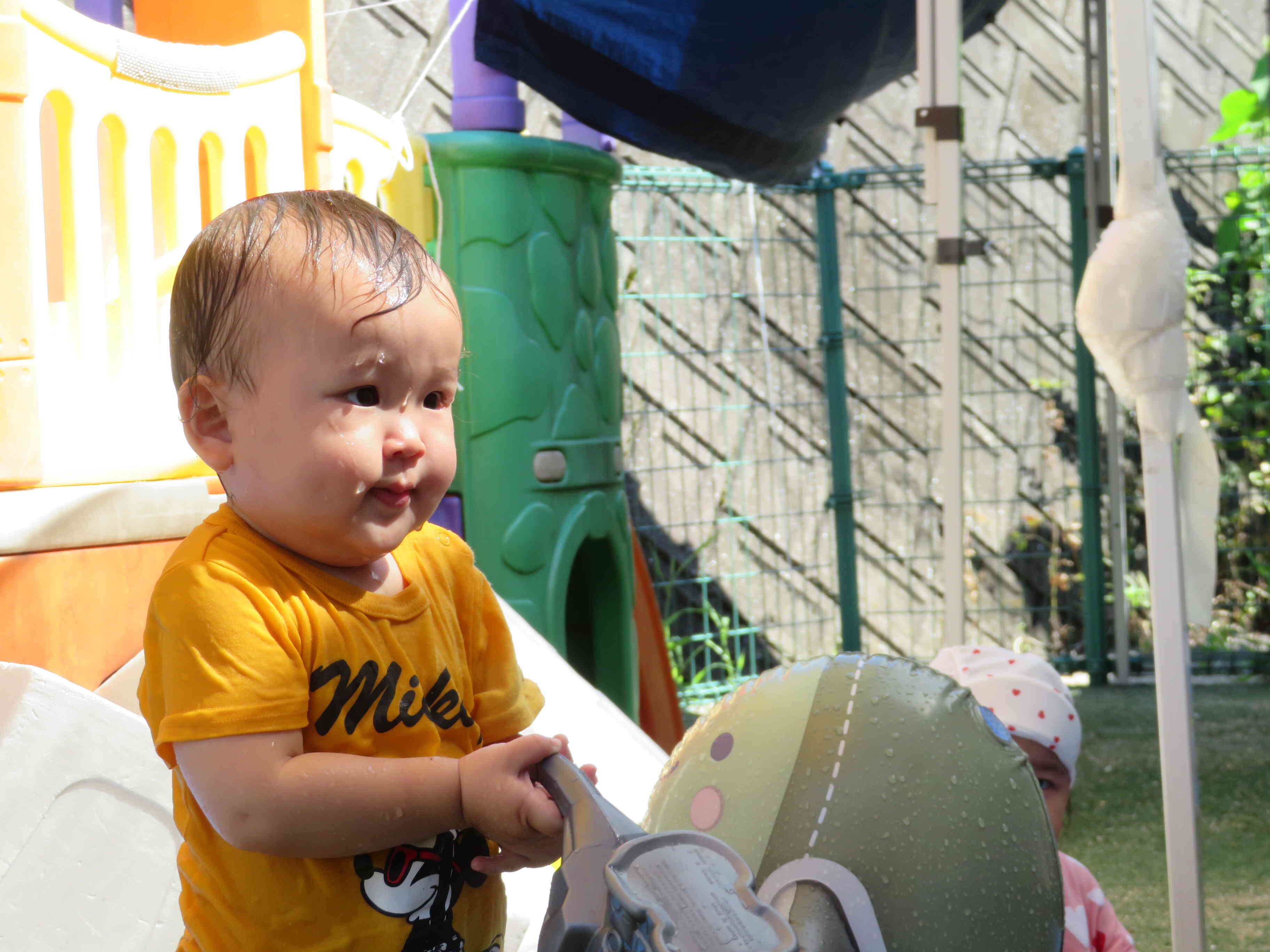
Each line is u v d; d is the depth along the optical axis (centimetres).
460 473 300
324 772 74
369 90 488
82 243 168
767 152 350
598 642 342
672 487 502
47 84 159
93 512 160
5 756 132
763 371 516
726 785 73
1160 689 185
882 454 528
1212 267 539
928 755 70
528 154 301
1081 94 563
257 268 77
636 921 55
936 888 66
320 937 78
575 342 316
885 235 511
